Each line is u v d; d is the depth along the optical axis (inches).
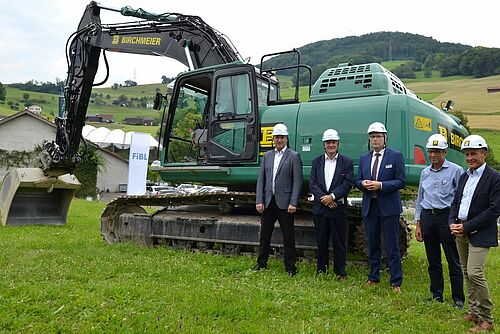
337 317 187.2
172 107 332.8
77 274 231.6
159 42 357.4
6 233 389.4
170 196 328.8
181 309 181.3
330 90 291.4
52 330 157.1
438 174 220.1
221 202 315.9
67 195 474.6
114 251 304.0
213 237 306.5
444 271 318.3
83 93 380.2
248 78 299.3
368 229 239.5
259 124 293.9
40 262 259.0
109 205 355.9
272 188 261.9
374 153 240.8
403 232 300.2
